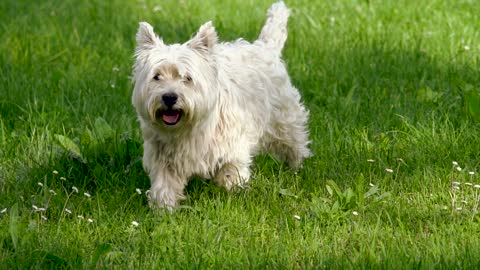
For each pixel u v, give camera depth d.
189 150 8.72
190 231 8.10
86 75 13.04
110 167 9.73
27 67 13.35
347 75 12.98
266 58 9.86
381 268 7.33
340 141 10.51
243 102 9.13
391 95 12.11
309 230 8.23
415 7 16.67
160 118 8.38
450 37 14.63
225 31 15.38
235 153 8.98
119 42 14.76
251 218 8.49
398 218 8.44
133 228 8.16
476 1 16.94
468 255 7.43
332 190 9.02
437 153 10.07
